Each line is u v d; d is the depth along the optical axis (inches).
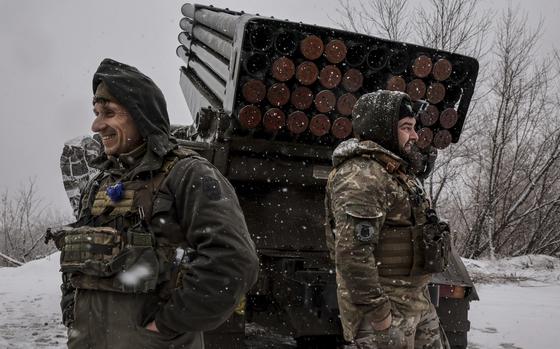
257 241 179.0
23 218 703.1
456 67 194.1
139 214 76.4
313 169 187.3
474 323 275.6
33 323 244.2
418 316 113.7
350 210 106.7
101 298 75.3
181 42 277.0
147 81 82.5
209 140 178.1
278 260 173.9
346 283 106.2
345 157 114.0
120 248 75.0
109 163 86.5
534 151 666.8
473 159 631.8
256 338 207.6
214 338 156.9
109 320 74.4
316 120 177.6
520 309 315.9
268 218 184.9
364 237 105.7
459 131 196.5
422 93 189.2
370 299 105.2
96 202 81.4
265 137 178.7
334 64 179.8
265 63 174.7
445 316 176.9
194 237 75.9
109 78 79.8
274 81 175.3
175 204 77.7
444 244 113.3
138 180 79.1
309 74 175.5
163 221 76.5
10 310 270.2
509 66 621.3
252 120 171.0
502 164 649.6
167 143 80.9
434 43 591.5
